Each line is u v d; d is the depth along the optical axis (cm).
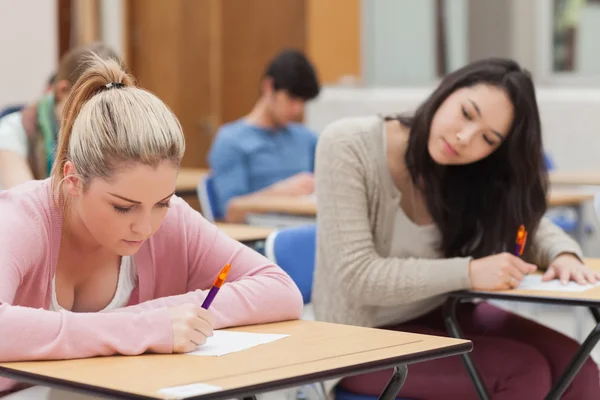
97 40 788
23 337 166
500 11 758
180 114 885
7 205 190
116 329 171
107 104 179
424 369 258
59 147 189
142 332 171
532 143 274
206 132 888
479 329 290
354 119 284
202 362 162
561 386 248
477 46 766
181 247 212
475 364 250
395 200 276
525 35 754
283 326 197
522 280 274
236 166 536
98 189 177
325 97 767
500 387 258
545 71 751
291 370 155
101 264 203
